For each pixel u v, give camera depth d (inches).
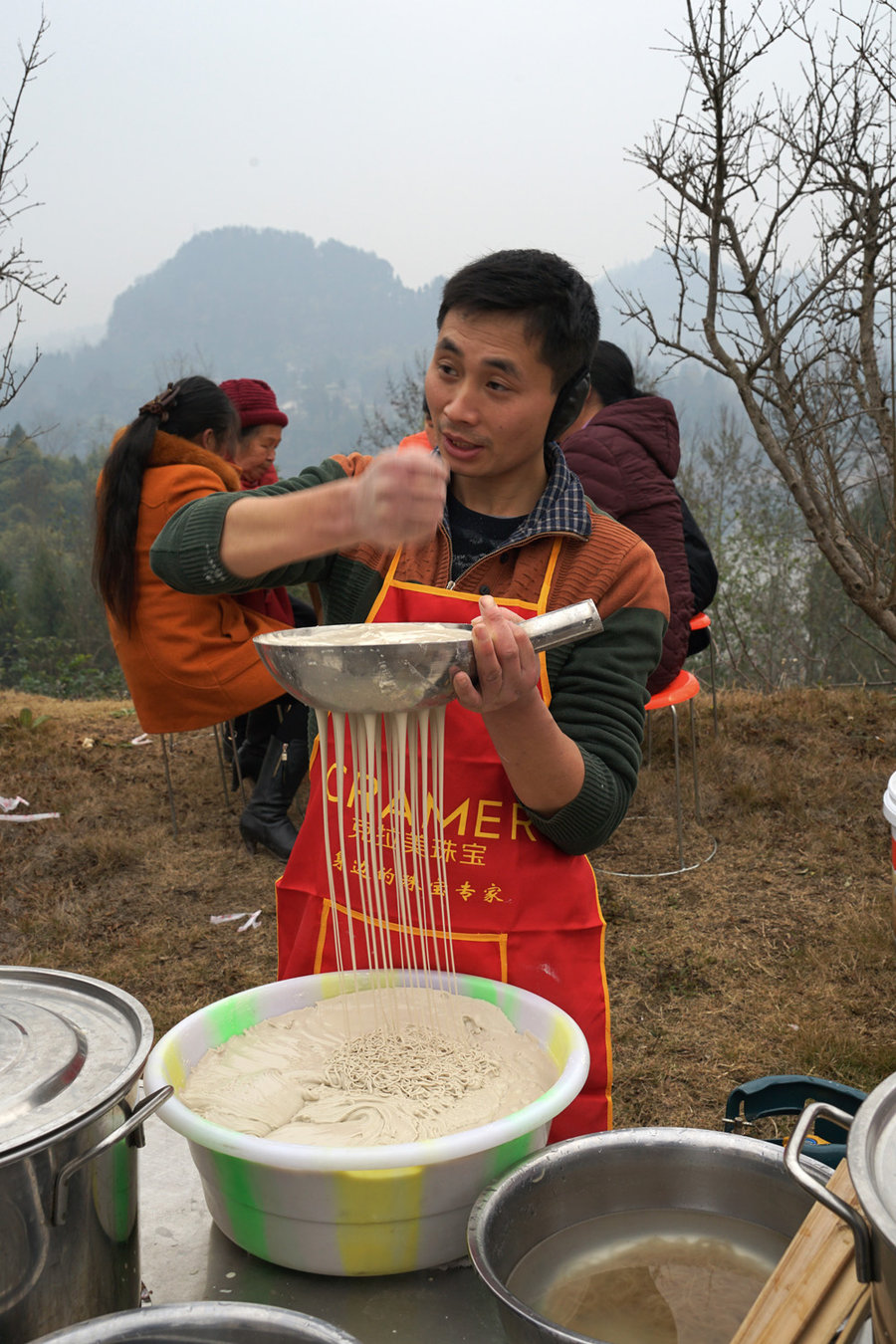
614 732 55.9
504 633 40.7
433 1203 39.9
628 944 156.8
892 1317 26.5
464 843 56.4
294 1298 40.6
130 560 150.6
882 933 155.0
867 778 217.6
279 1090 46.6
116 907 172.1
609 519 59.2
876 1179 28.0
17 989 42.8
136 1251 37.9
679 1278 39.6
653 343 217.3
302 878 60.7
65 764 235.8
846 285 212.5
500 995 52.7
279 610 171.9
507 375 51.6
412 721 45.4
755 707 267.1
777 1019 135.3
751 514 536.7
